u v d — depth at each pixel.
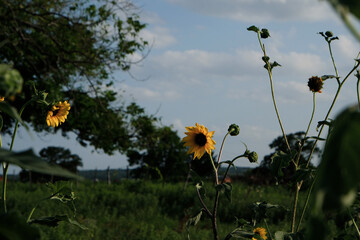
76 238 7.65
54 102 2.68
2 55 11.05
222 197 12.11
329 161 0.37
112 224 9.84
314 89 2.77
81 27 11.75
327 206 0.36
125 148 14.38
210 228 9.66
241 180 16.67
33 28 11.45
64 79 12.05
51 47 12.12
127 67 12.24
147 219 10.60
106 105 13.70
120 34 12.12
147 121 14.22
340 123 0.38
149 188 15.30
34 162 0.44
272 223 8.64
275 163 2.11
